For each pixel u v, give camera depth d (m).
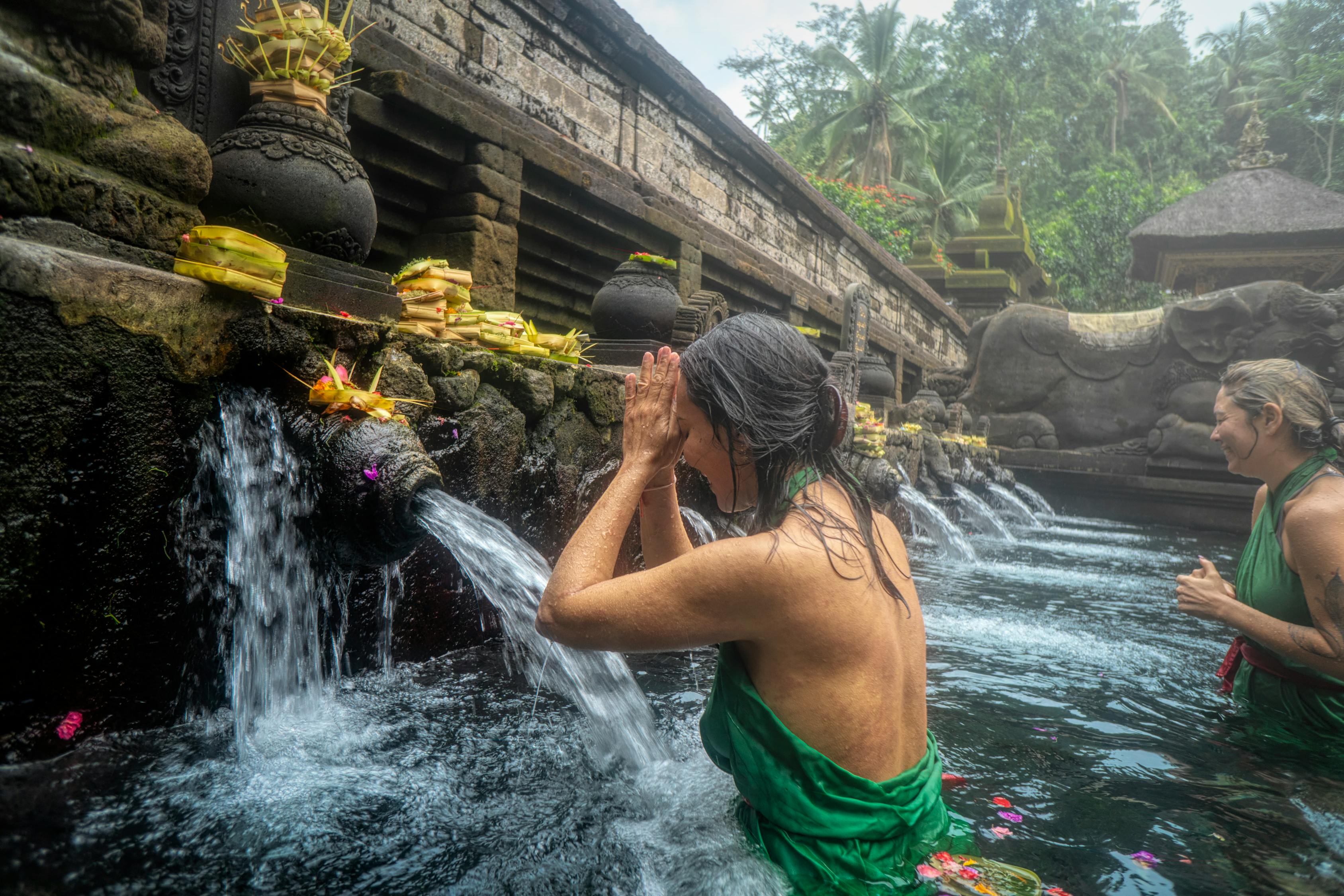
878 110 31.33
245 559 2.01
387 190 4.99
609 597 1.31
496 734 1.99
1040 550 7.45
